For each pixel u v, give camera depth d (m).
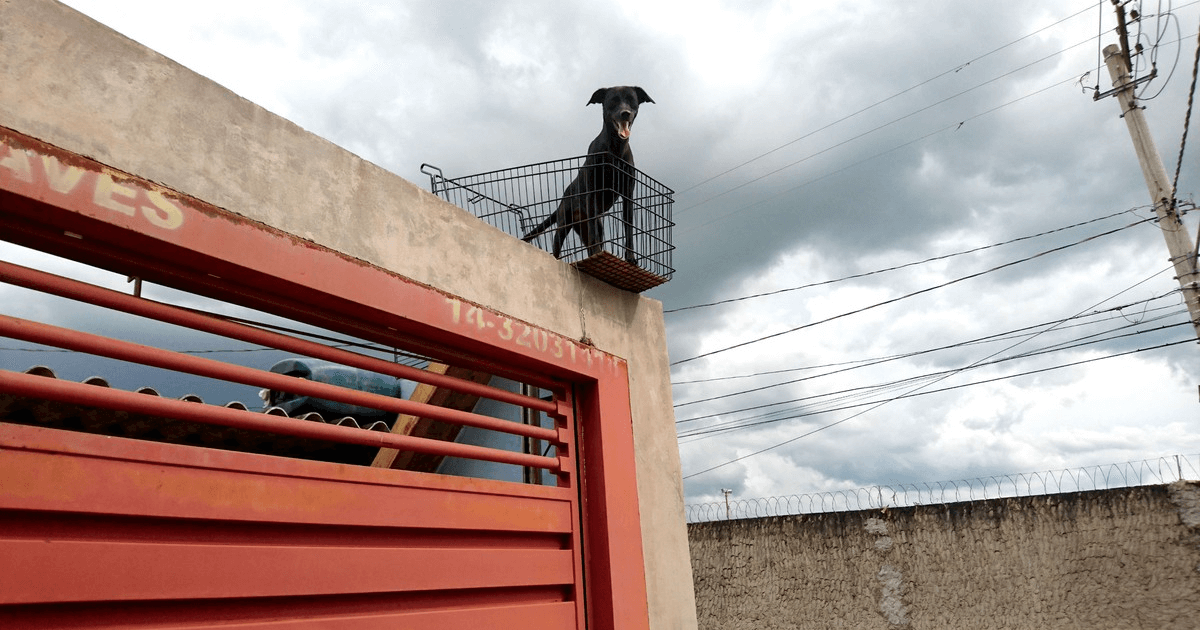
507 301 4.39
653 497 4.97
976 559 10.70
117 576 2.59
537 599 4.16
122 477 2.67
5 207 2.57
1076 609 9.80
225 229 3.08
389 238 3.79
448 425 5.75
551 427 5.70
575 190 5.31
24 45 2.65
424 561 3.57
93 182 2.71
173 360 2.91
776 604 12.20
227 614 2.90
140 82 2.96
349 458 5.34
